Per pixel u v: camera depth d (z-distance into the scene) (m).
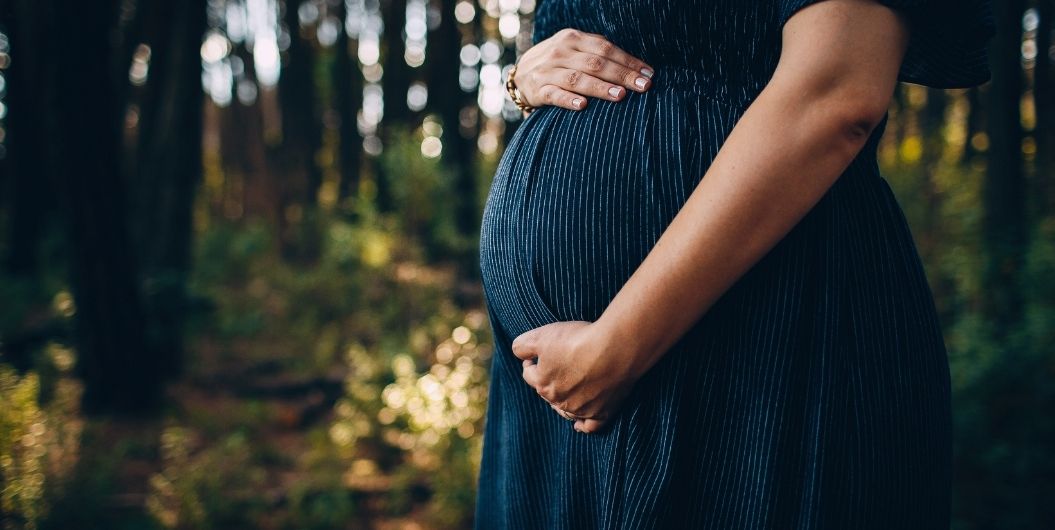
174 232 6.75
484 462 0.93
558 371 0.66
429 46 12.38
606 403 0.65
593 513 0.71
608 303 0.69
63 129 4.79
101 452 3.98
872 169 0.70
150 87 6.95
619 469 0.66
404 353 5.23
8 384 2.73
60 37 4.63
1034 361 3.50
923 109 8.92
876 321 0.65
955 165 6.37
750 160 0.58
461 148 10.42
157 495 3.57
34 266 9.09
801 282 0.63
